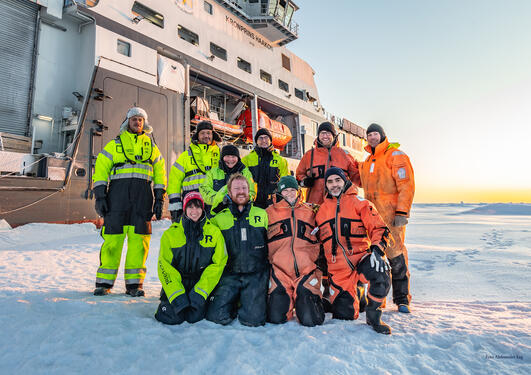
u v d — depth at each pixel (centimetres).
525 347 184
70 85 1133
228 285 251
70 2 1078
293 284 251
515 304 323
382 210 323
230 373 163
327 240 270
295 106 2206
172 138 1284
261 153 394
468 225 2855
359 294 288
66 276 421
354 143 3017
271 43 2016
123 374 162
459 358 176
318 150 384
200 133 371
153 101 1224
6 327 208
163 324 231
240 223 263
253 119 1792
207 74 1498
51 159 925
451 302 363
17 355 177
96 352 181
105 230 323
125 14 1178
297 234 265
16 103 993
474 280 570
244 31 1792
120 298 302
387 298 418
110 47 1123
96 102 1049
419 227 2598
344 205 267
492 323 236
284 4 1894
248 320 235
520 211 8912
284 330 224
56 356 176
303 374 162
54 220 924
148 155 345
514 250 1033
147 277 470
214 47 1595
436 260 823
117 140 337
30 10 1033
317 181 377
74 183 975
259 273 257
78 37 1155
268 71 1959
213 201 278
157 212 345
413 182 315
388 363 173
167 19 1332
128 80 1147
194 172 360
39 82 1060
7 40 977
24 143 979
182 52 1379
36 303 256
